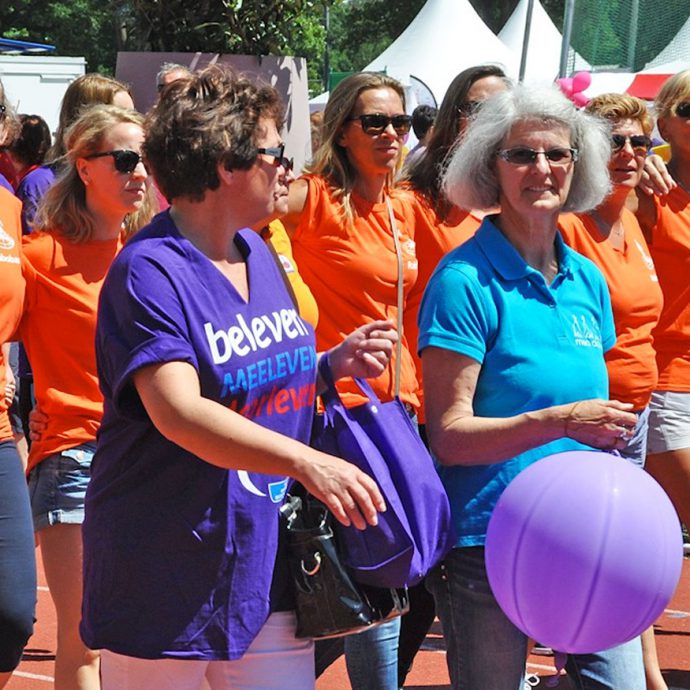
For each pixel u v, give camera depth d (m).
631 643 5.86
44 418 7.56
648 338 8.07
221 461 4.51
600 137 6.07
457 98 8.10
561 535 4.94
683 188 8.95
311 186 7.74
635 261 8.06
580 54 17.08
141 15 11.66
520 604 5.12
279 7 11.59
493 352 5.65
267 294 4.99
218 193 4.84
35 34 73.31
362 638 6.90
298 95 11.39
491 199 5.96
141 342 4.57
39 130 13.17
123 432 4.82
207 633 4.81
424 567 5.44
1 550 6.64
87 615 4.93
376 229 7.79
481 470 5.75
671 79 8.98
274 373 4.90
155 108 4.90
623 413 5.25
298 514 5.16
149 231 4.84
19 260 7.03
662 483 8.85
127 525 4.80
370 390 5.77
